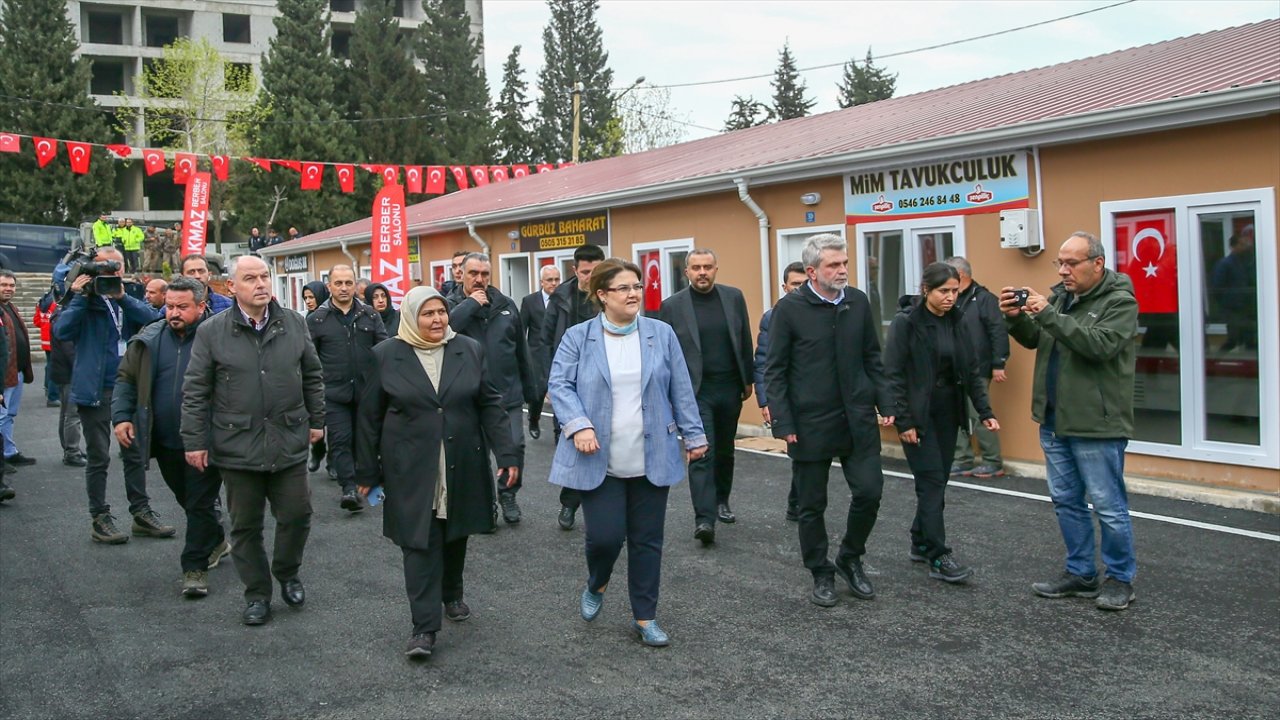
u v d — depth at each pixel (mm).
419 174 23203
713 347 7043
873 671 4699
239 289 5508
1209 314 7980
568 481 5047
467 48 51500
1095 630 5137
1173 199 8070
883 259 10641
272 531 7789
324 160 45000
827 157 10547
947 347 5887
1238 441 7863
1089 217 8680
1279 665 4613
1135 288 8445
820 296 5621
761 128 18344
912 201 10172
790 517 7605
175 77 45375
